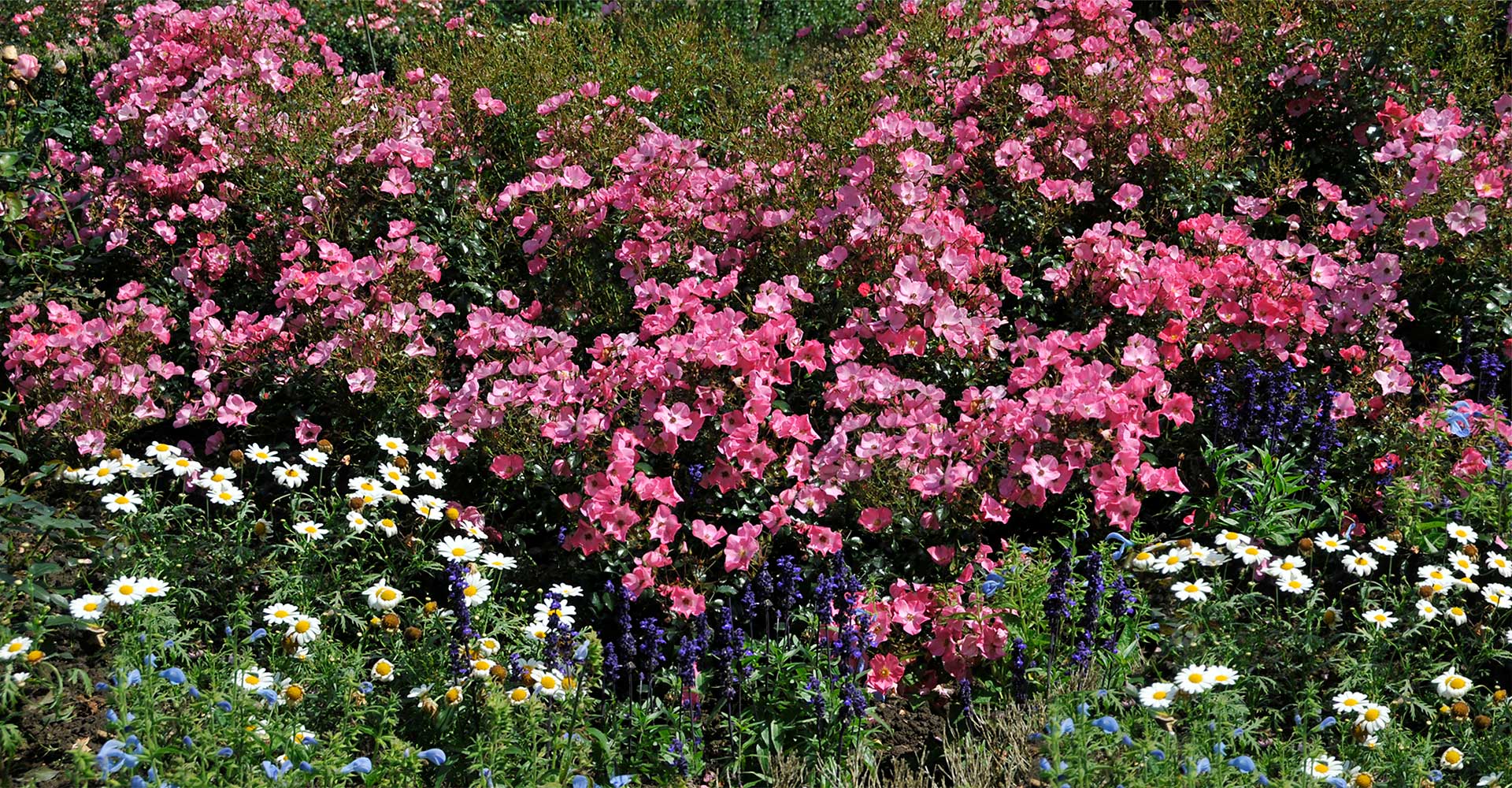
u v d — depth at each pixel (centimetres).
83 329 469
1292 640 365
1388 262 493
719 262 520
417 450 446
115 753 281
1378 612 360
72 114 709
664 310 444
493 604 370
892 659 381
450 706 336
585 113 588
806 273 495
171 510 401
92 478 393
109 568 390
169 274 561
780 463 423
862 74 646
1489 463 429
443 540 414
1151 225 564
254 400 479
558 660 347
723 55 754
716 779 352
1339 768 307
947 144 591
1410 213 530
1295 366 466
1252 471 416
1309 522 412
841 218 494
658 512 399
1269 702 366
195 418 464
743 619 398
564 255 518
